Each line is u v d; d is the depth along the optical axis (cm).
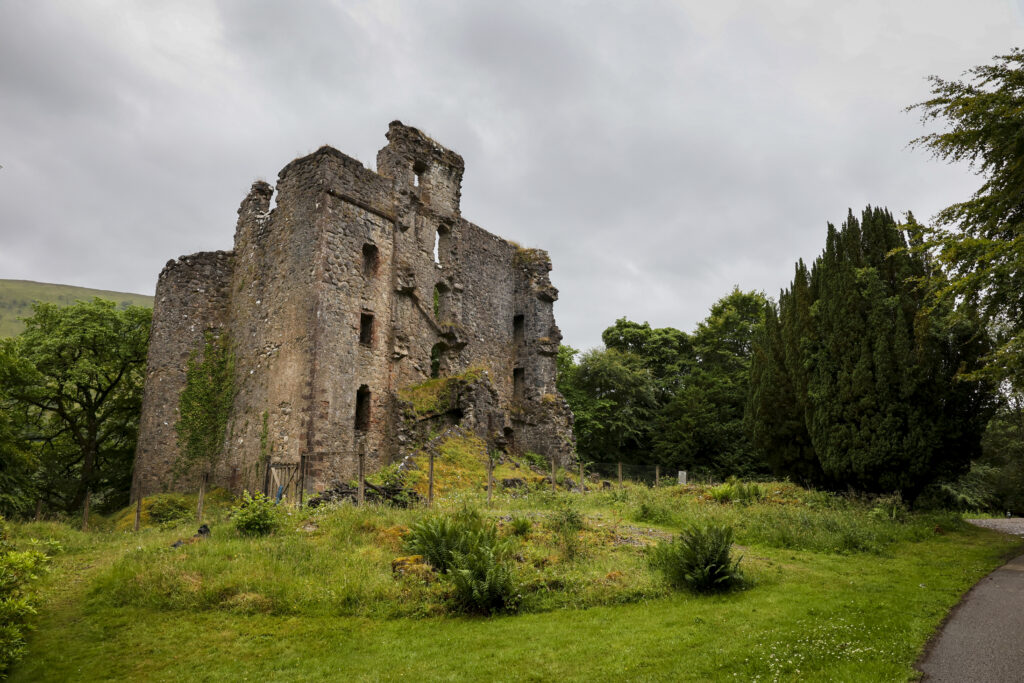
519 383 3169
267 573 1057
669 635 832
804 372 2170
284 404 2058
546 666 752
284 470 1947
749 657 750
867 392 1891
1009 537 1645
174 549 1200
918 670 710
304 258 2133
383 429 2234
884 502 1778
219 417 2291
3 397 2352
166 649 852
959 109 1085
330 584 1025
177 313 2439
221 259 2459
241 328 2334
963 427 1778
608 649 793
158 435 2352
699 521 1544
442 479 1891
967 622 880
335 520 1327
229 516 1543
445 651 813
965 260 1095
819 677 691
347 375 2097
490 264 3128
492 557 1005
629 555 1213
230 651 844
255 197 2467
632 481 2794
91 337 2709
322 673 770
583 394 4000
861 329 1953
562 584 1040
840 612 910
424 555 1106
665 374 4431
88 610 983
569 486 2320
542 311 3247
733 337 4338
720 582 1038
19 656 816
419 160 2691
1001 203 1076
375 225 2300
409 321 2503
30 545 1298
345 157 2223
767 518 1554
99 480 2828
